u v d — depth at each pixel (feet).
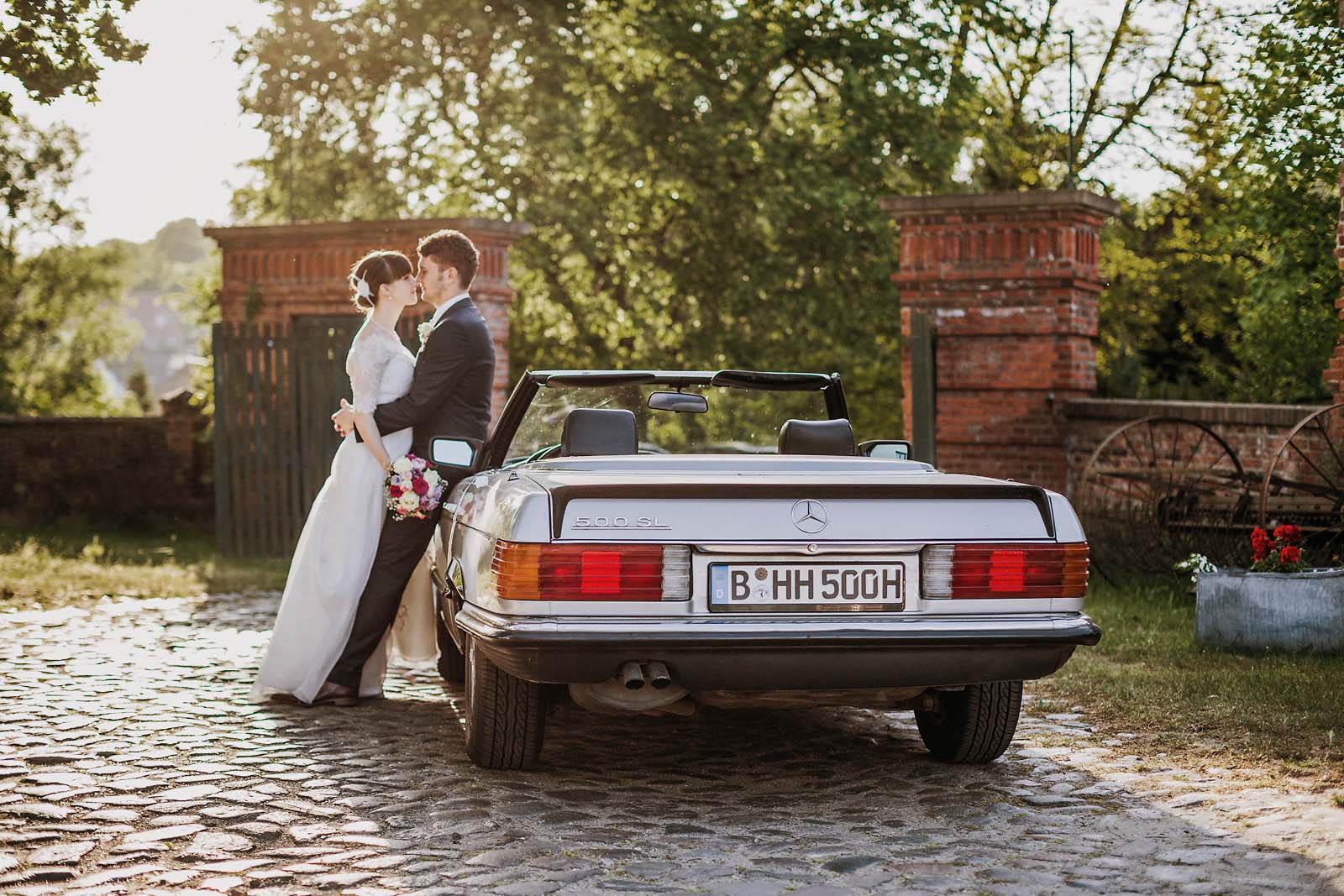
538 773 16.60
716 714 20.38
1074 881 12.10
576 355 70.49
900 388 77.41
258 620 31.09
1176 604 31.91
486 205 63.46
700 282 67.82
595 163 64.13
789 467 16.57
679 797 15.40
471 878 12.31
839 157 66.54
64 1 31.76
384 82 63.82
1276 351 48.32
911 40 66.08
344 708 20.94
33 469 69.15
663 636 14.08
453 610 17.72
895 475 15.72
